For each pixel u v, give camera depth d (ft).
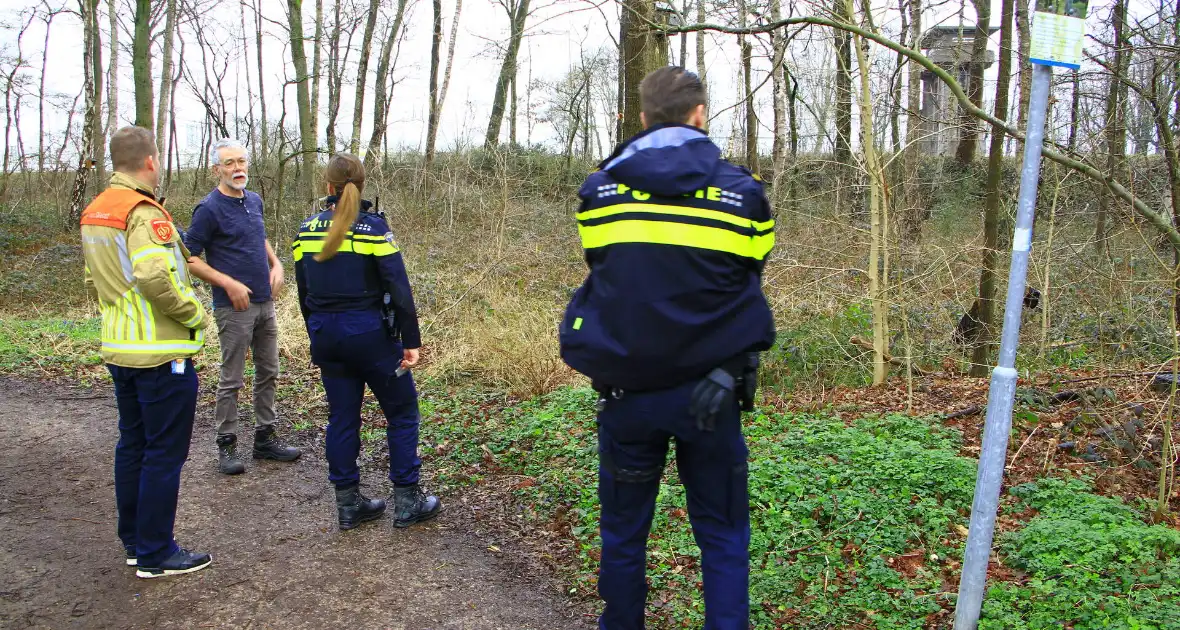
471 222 45.21
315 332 12.43
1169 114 16.75
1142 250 19.79
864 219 23.72
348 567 11.93
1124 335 20.97
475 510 14.08
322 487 15.28
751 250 7.43
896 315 22.68
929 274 21.30
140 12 48.70
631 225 7.39
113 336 10.73
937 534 12.16
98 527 13.28
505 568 11.97
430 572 11.80
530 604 10.95
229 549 12.49
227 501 14.47
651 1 19.98
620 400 7.80
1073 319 22.84
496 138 70.85
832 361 21.67
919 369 22.49
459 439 17.70
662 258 7.26
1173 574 10.34
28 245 49.57
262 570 11.80
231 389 15.67
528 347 21.53
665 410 7.57
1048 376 19.71
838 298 23.02
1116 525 11.93
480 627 10.34
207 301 32.83
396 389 12.99
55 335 27.73
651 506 8.35
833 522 12.57
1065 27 8.02
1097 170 15.07
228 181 14.98
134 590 11.10
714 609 7.91
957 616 9.44
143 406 10.91
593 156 79.25
